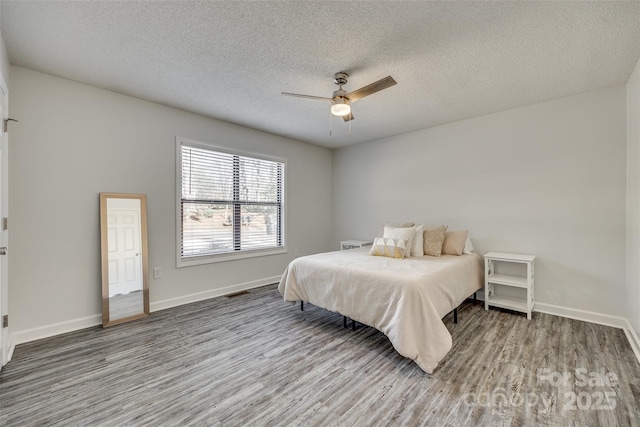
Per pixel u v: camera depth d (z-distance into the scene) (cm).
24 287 240
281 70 247
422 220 414
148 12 176
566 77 256
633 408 158
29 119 244
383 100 307
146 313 303
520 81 264
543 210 311
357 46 212
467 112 343
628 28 188
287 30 194
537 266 314
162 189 325
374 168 476
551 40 202
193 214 357
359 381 186
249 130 411
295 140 479
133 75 256
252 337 252
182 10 175
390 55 223
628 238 260
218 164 382
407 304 208
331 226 543
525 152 323
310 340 246
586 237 287
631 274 250
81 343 238
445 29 191
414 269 252
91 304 274
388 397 170
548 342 238
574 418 151
